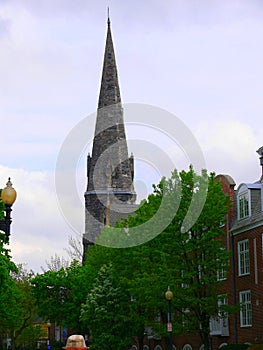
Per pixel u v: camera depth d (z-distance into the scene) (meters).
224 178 58.62
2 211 53.81
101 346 67.00
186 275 49.25
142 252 52.50
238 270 55.34
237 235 55.88
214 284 50.12
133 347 79.88
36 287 91.12
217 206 50.22
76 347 18.62
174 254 50.19
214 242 49.94
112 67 130.25
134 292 53.44
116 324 66.25
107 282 68.50
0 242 55.47
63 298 90.88
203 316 49.91
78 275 89.25
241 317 54.41
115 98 129.75
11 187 28.44
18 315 73.62
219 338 57.31
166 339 55.72
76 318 88.62
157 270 51.00
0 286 54.75
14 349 101.75
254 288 52.50
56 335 126.19
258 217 52.12
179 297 49.31
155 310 57.44
